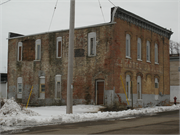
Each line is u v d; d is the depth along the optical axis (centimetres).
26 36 3039
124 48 2542
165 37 3391
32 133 1019
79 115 1591
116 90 2416
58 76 2775
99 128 1134
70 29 1702
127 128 1124
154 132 995
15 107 1600
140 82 2792
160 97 3206
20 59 3102
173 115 1820
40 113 1873
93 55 2552
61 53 2766
